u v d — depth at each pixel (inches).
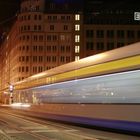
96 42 5462.6
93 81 900.6
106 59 845.8
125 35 5462.6
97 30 5482.3
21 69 5580.7
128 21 5467.5
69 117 1059.3
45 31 5551.2
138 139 697.6
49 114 1288.1
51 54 5536.4
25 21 5605.3
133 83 731.4
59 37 5526.6
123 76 768.3
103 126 842.8
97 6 5516.7
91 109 904.9
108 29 5467.5
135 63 732.0
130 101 736.3
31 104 1625.2
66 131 896.3
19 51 5634.8
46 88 1342.3
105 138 717.3
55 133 843.4
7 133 849.5
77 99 997.8
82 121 960.3
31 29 5575.8
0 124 1180.5
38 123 1214.3
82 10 5516.7
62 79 1138.7
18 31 5708.7
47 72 1344.7
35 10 5590.6
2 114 1984.5
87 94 932.6
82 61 983.6
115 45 5457.7
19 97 2053.4
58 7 5561.0
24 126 1085.8
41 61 5541.3
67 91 1082.1
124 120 755.4
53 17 5561.0
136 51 735.1
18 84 2149.4
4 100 3991.1
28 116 1712.6
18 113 2065.7
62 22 5531.5
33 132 874.1
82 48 5477.4
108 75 828.0
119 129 810.8
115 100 791.7
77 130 924.0
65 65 1123.3
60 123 1182.9
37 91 1502.2
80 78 984.9
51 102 1259.2
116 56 804.0
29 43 5570.9
